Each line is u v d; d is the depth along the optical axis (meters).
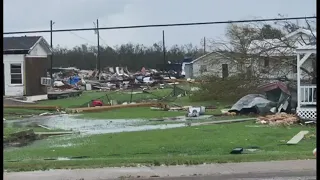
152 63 94.44
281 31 35.81
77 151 13.95
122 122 23.33
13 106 31.83
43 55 40.34
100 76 72.25
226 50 37.06
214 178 9.02
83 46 95.56
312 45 23.69
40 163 10.73
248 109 25.70
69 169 9.92
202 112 26.62
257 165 10.11
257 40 35.72
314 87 22.05
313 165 9.94
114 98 40.56
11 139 16.77
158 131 18.89
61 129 20.58
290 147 14.05
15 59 37.72
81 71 85.75
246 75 34.28
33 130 19.56
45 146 15.35
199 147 14.29
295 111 24.47
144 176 9.20
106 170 9.79
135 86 57.69
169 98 39.31
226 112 26.38
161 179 9.01
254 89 33.84
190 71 74.94
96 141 16.27
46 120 24.94
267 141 15.55
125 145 15.05
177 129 19.53
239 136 16.89
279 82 28.66
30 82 38.34
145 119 24.62
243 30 37.22
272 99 27.06
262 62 34.41
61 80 66.38
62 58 95.69
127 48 94.38
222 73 36.16
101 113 28.69
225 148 14.02
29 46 37.91
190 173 9.41
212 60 37.50
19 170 9.84
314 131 17.95
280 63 33.75
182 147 14.35
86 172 9.61
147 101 37.28
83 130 20.05
